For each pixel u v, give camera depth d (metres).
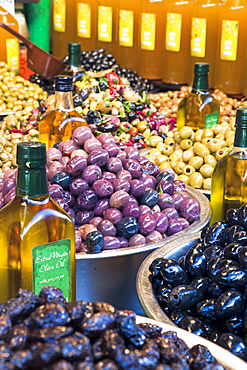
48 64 3.82
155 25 4.32
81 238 1.81
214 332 1.31
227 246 1.43
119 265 1.71
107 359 0.90
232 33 3.97
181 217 2.02
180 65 4.30
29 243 1.41
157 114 3.15
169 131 3.04
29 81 4.02
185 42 4.25
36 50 3.78
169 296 1.37
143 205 1.96
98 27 4.61
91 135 2.05
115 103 2.91
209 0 4.10
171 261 1.45
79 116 2.46
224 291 1.36
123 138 2.86
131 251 1.71
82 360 0.88
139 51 4.45
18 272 1.44
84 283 1.70
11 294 1.47
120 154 2.02
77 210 1.92
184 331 1.15
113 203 1.88
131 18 4.40
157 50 4.38
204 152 2.67
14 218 1.42
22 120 3.20
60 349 0.87
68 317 0.95
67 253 1.48
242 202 2.07
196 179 2.60
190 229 1.91
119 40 4.51
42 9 4.79
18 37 3.74
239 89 4.10
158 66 4.43
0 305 1.03
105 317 0.97
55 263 1.46
